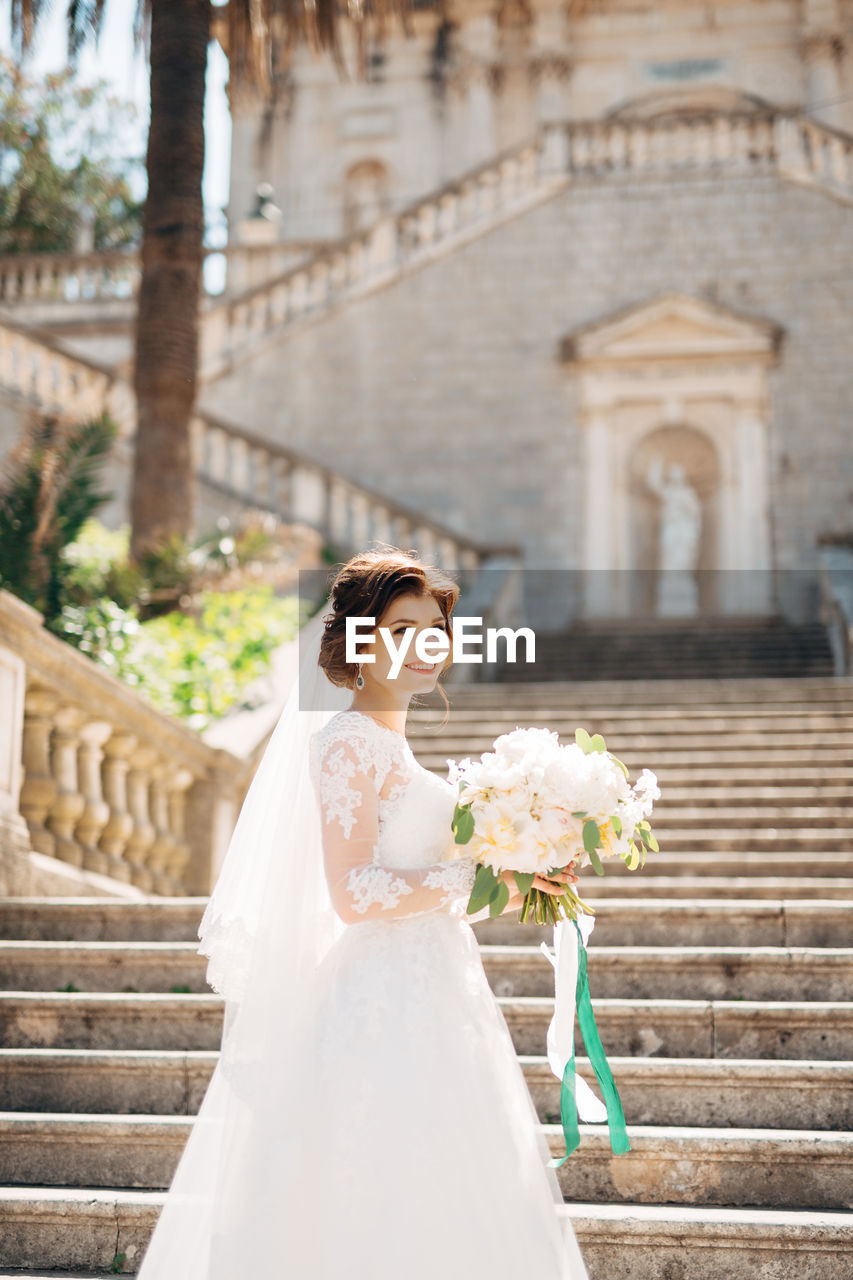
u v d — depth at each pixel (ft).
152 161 36.76
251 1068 8.74
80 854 19.19
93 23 37.65
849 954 14.37
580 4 85.20
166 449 35.45
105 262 64.49
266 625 31.91
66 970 15.42
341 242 61.41
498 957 14.78
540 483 59.06
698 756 26.63
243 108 46.96
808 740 27.35
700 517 60.70
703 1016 13.62
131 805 21.13
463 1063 8.55
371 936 8.93
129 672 26.37
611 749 27.68
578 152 61.93
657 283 60.18
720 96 83.30
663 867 21.12
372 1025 8.52
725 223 60.34
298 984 9.00
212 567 32.83
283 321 61.31
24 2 37.11
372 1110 8.28
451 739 28.78
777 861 20.90
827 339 58.70
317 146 87.20
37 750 18.71
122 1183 12.28
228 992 9.17
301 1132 8.41
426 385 60.18
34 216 85.25
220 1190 8.52
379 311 61.00
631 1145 11.81
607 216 61.05
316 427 60.23
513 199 61.67
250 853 9.37
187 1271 8.67
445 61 86.58
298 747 9.61
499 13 86.17
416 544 50.16
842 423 57.93
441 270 61.21
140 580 30.81
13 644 17.47
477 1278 8.00
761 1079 12.60
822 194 59.93
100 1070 13.34
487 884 8.59
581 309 60.44
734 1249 10.69
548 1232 8.46
